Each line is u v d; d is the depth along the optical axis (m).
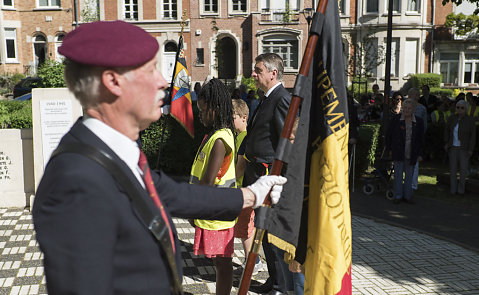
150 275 1.29
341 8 30.44
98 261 1.14
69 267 1.11
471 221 6.79
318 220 2.43
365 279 4.55
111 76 1.28
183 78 5.86
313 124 2.50
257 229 1.88
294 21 30.05
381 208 7.48
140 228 1.26
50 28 32.41
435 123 11.66
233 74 32.09
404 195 7.86
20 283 4.21
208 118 3.41
